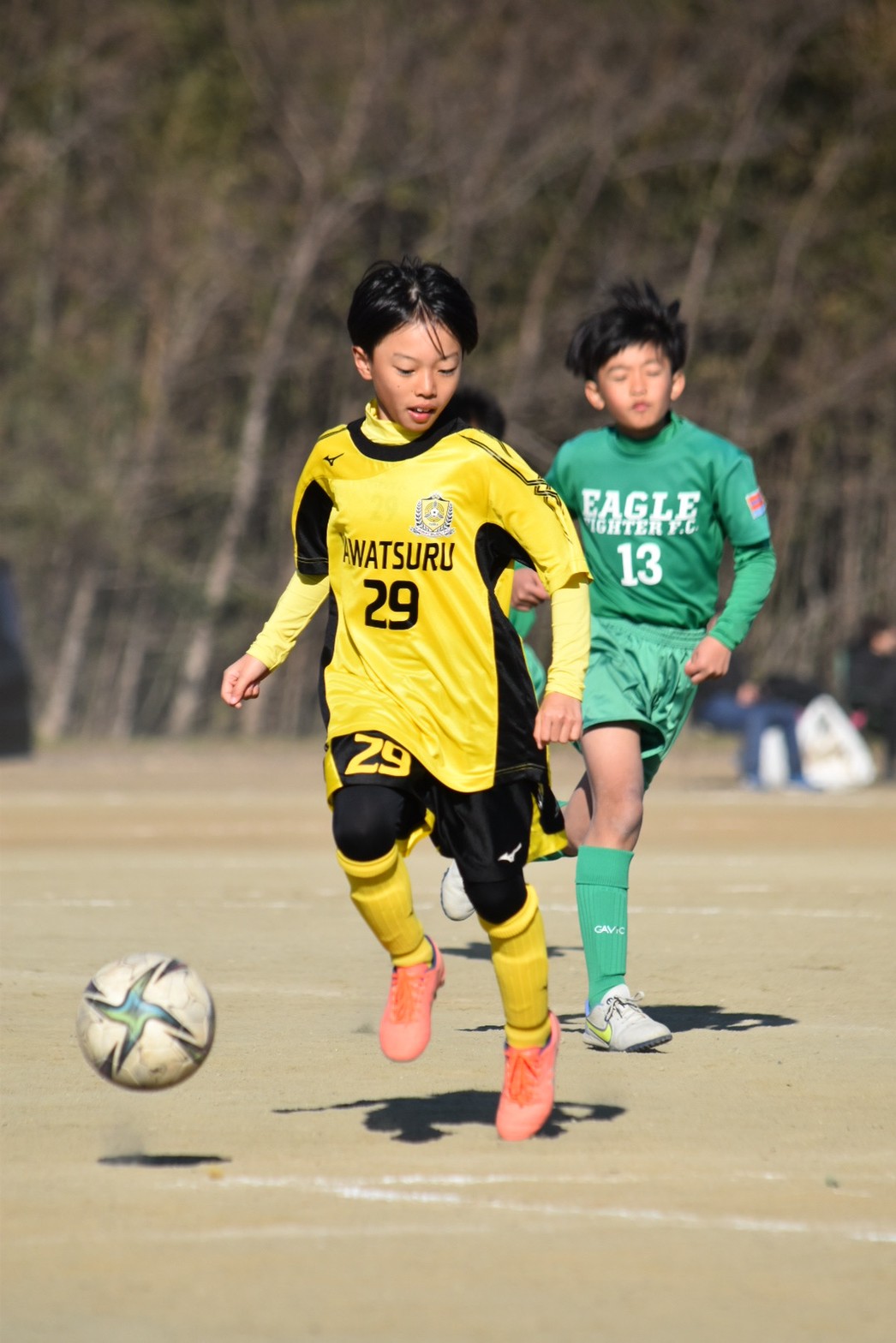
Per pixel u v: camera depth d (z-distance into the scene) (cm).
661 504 2131
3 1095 1695
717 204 14225
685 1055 1934
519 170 13625
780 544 14875
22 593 13112
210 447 13312
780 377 14775
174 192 13425
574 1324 1044
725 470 2112
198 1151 1468
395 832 1484
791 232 14288
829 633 14662
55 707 13150
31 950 2766
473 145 13400
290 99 13400
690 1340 1019
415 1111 1625
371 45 13388
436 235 13788
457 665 1527
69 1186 1353
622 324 2106
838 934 3009
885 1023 2153
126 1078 1444
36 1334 1025
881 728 7944
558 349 13938
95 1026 1453
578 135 13525
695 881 3966
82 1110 1628
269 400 13975
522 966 1505
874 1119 1605
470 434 1558
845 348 14462
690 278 14312
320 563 1623
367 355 1545
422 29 13512
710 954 2773
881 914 3325
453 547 1535
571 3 13588
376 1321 1048
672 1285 1120
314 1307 1072
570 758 9894
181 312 13450
